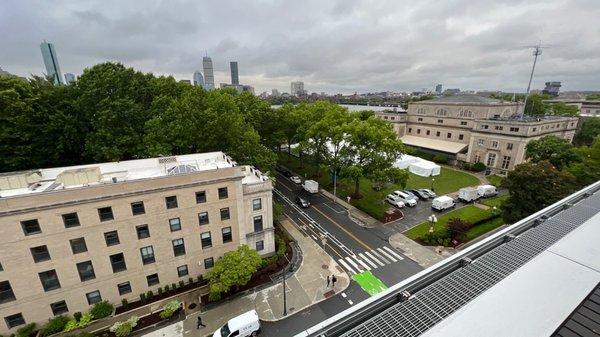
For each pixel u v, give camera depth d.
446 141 81.19
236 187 28.88
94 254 23.80
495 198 49.94
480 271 12.01
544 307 9.81
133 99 47.78
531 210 34.12
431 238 35.84
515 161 63.56
